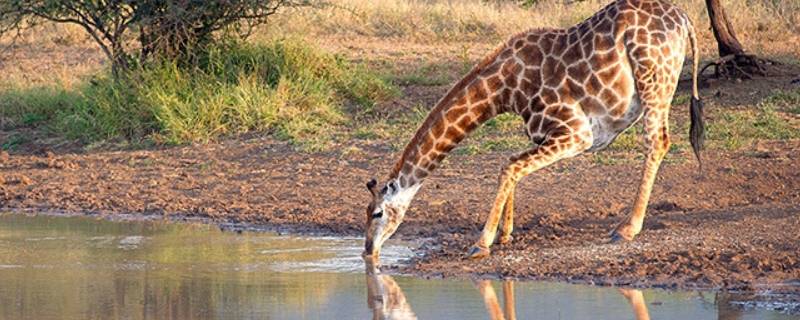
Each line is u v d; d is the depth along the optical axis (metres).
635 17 11.67
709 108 18.67
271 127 19.08
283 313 9.83
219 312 9.88
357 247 12.67
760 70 20.84
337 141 18.17
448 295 10.38
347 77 20.97
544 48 11.84
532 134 11.91
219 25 20.61
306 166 16.92
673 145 16.48
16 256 12.38
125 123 19.55
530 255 11.59
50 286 10.95
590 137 11.78
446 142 12.01
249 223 14.20
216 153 18.05
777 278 10.43
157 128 19.48
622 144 16.67
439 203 14.45
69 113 20.52
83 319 9.67
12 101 21.59
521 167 11.69
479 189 15.14
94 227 14.07
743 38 27.05
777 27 28.11
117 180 16.81
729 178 14.89
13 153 19.12
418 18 30.31
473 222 13.56
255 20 21.69
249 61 20.70
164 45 20.41
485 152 16.97
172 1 19.69
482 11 30.50
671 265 10.89
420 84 22.50
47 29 28.36
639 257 11.20
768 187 14.54
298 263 11.87
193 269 11.66
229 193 15.76
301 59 20.89
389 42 28.31
